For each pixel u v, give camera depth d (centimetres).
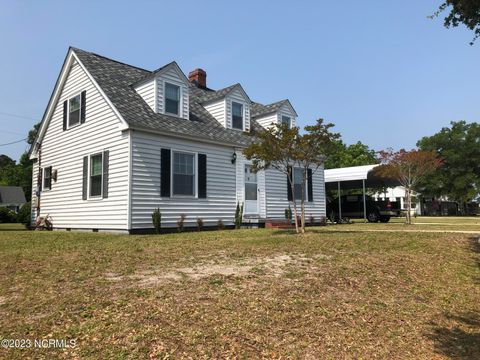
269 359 386
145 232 1306
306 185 1962
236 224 1606
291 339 433
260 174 1745
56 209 1677
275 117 1981
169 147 1406
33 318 426
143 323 421
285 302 526
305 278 643
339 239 1066
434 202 5200
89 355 358
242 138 1705
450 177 5319
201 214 1491
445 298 659
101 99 1442
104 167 1396
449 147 5356
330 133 1192
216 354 379
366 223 2298
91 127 1487
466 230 1507
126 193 1288
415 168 2259
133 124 1289
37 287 535
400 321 536
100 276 600
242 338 416
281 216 1820
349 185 2969
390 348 454
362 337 469
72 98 1627
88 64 1541
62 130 1675
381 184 2877
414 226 1816
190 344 391
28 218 2111
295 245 938
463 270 844
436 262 875
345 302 564
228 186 1605
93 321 419
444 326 540
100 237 1149
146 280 579
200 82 2138
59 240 1071
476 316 593
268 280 611
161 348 378
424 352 456
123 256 772
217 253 814
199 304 486
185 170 1463
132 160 1295
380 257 850
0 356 351
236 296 525
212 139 1531
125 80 1579
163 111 1487
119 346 374
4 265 681
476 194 5294
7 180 6200
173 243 971
